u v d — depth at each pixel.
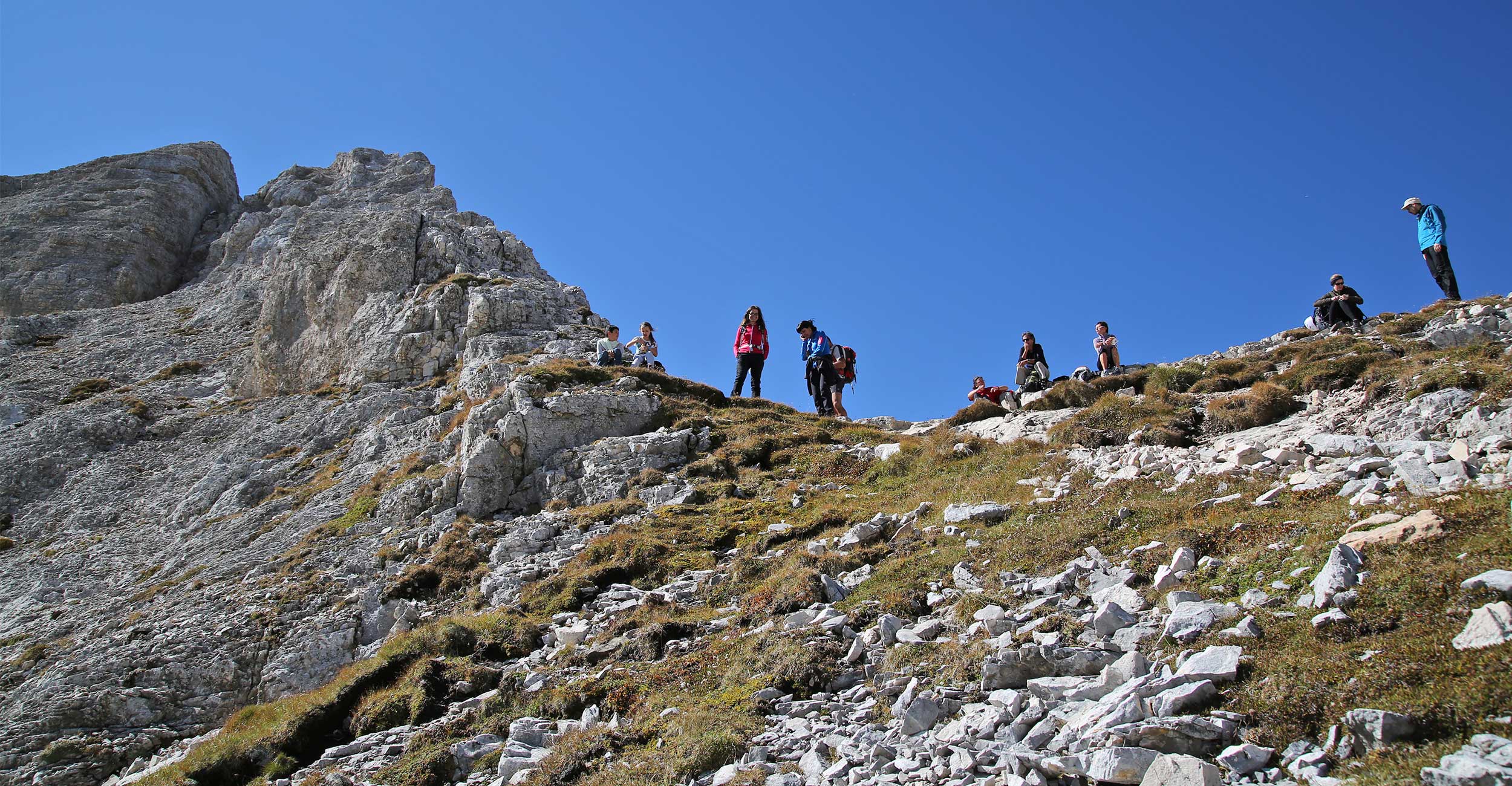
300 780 13.84
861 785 9.88
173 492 36.31
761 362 33.12
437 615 21.02
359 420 37.34
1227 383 21.94
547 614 18.78
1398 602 9.78
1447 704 8.09
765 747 11.38
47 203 83.56
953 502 18.88
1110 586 13.01
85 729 18.50
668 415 28.95
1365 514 12.09
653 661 15.32
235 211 91.06
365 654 20.45
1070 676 11.12
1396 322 23.59
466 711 14.89
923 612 14.41
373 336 43.59
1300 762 8.31
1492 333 19.69
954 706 11.27
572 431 27.53
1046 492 17.61
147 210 84.75
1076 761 9.09
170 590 25.45
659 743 12.28
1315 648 9.65
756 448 26.34
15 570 31.20
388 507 27.20
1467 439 13.62
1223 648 10.06
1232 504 14.20
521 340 38.69
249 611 22.08
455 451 29.73
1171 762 8.41
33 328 62.28
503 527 24.27
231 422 42.72
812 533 19.92
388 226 48.47
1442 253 25.73
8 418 45.50
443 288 43.62
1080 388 24.08
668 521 22.25
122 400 46.03
